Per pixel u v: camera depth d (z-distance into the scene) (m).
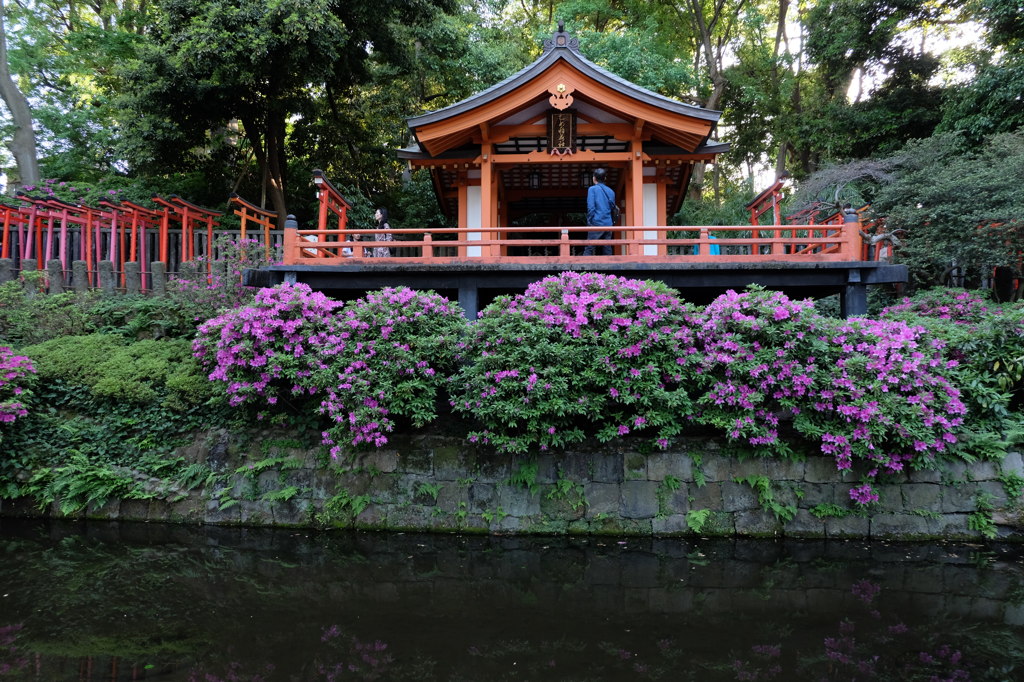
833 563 5.28
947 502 5.84
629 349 5.62
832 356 5.78
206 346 6.27
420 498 6.21
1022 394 6.21
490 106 8.36
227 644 3.75
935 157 11.35
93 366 6.83
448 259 7.07
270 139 14.44
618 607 4.38
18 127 14.34
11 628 3.97
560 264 7.02
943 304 7.79
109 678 3.30
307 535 6.08
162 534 6.04
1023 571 5.08
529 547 5.71
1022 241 8.71
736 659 3.57
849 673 3.39
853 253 7.00
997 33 14.02
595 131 8.91
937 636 3.88
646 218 9.74
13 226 10.10
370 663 3.51
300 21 11.32
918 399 5.53
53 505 6.49
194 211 10.85
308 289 6.29
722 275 7.07
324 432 5.96
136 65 12.30
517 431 5.97
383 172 18.22
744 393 5.59
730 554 5.52
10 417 6.16
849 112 17.25
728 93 21.66
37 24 15.65
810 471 5.94
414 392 5.87
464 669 3.45
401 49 14.76
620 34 17.53
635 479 6.07
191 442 6.61
